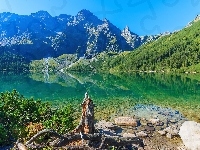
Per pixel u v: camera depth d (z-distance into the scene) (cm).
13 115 2055
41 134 1593
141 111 3791
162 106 4225
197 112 3750
